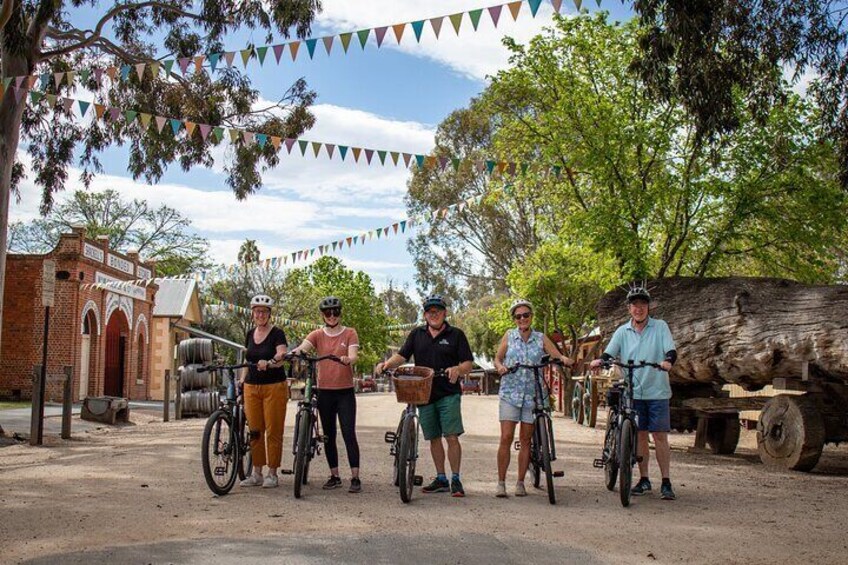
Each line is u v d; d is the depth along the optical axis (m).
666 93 13.34
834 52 13.70
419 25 9.96
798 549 6.32
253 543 6.19
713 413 13.98
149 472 10.36
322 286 61.09
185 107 19.92
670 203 19.84
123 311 35.66
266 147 20.47
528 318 8.68
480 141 41.22
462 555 5.91
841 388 11.27
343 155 13.43
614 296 14.66
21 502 8.05
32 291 30.31
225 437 8.73
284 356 8.55
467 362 8.70
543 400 8.60
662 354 8.75
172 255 60.06
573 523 7.19
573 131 20.28
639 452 8.83
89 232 58.72
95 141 20.94
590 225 19.42
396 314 92.62
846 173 14.66
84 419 19.91
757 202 19.38
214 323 49.66
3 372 30.09
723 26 13.33
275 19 18.86
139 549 5.98
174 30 20.05
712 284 12.90
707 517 7.61
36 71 18.09
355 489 8.74
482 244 43.25
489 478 10.02
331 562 5.64
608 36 20.66
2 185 16.14
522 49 21.23
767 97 14.53
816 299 11.35
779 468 11.51
